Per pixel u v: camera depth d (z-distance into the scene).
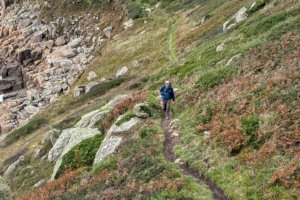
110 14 73.88
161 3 66.62
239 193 5.82
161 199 6.20
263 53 11.26
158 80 24.09
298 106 6.96
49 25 77.44
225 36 24.27
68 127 24.05
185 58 27.27
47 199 9.46
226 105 9.48
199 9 48.25
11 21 83.25
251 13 24.53
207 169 7.10
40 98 50.16
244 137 7.28
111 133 12.12
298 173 5.33
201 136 8.91
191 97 12.41
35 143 26.00
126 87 28.89
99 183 8.73
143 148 9.27
